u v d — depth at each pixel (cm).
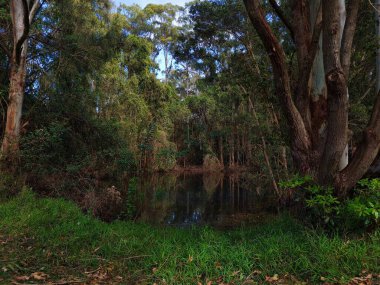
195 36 1750
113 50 1656
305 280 378
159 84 2992
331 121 519
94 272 412
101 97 1697
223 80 1441
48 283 368
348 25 551
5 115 1106
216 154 3788
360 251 414
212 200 1573
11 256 436
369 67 1288
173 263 421
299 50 659
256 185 1738
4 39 1091
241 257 434
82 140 1285
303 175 598
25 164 945
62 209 730
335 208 483
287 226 611
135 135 2408
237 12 1413
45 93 1217
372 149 509
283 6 1225
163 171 3094
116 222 801
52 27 1273
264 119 1505
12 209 687
